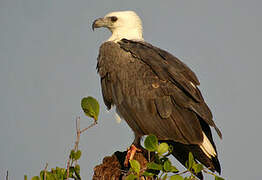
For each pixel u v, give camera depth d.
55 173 9.98
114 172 11.61
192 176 9.54
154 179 11.02
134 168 9.61
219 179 9.39
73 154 9.47
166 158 9.89
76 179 9.95
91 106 9.85
